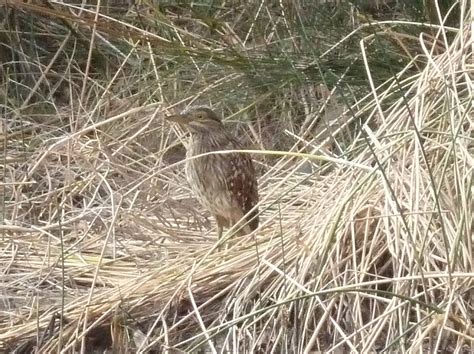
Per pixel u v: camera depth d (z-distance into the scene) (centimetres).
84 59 1263
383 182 754
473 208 731
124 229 927
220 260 824
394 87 953
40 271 873
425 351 701
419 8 1063
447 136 777
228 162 910
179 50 1091
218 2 1205
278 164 1030
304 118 1111
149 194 986
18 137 1159
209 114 919
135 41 1178
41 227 926
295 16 1107
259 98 1096
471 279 705
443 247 731
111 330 785
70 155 1036
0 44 1275
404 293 712
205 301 795
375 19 1119
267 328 744
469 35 843
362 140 901
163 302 801
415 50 1047
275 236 823
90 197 1014
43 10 1105
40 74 1256
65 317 801
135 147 1116
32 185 1058
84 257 898
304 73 1054
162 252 891
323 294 706
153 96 1160
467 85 789
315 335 696
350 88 1012
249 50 1108
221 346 754
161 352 763
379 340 726
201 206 1006
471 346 676
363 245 758
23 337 797
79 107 1143
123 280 849
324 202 816
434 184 706
